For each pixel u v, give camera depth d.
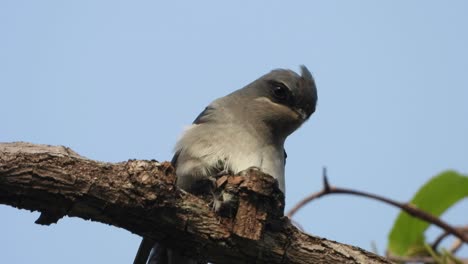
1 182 10.02
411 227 13.74
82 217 10.73
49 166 10.28
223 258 11.66
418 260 13.34
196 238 11.35
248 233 11.28
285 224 11.86
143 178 10.70
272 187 11.36
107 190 10.51
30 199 10.27
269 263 11.80
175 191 11.07
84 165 10.53
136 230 11.15
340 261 12.08
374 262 12.23
